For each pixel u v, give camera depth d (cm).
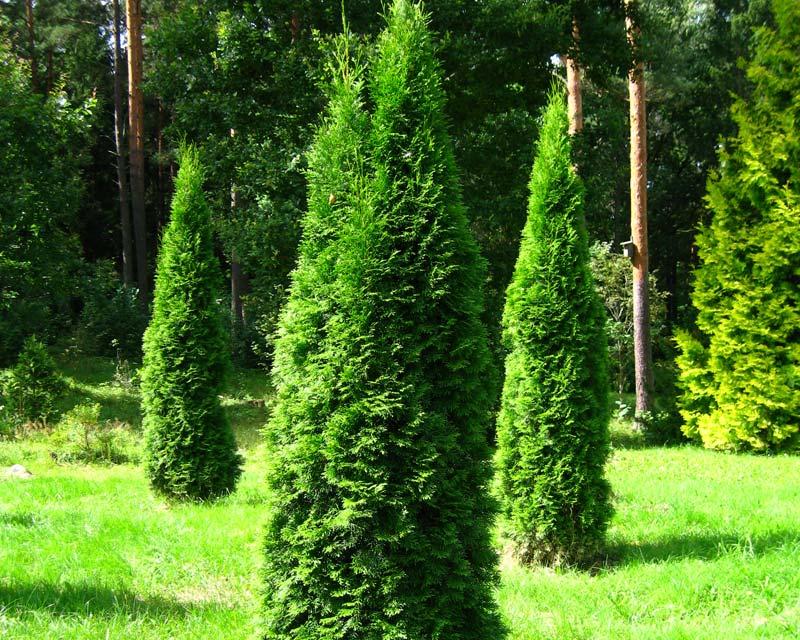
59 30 2642
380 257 340
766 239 1330
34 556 588
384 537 323
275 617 334
